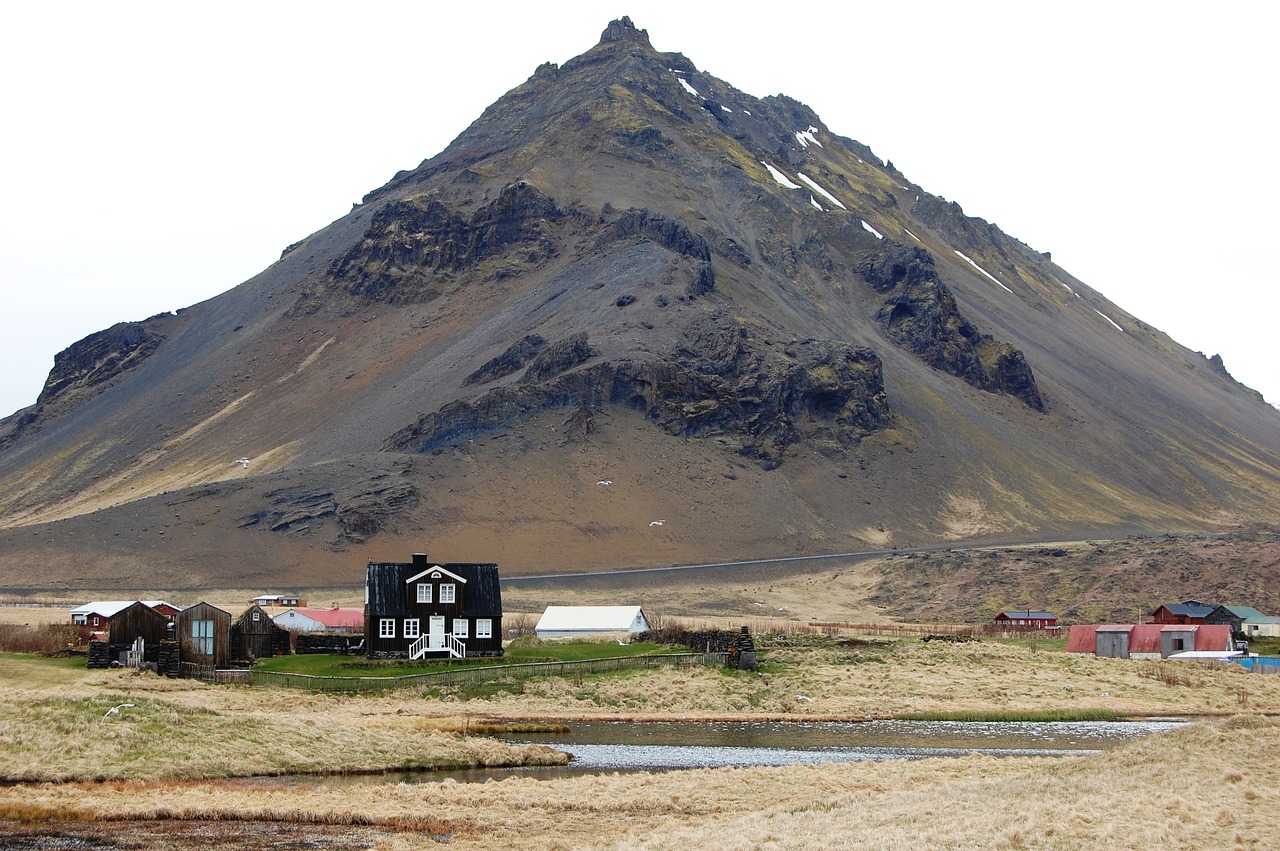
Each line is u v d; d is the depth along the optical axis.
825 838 59.78
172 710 90.12
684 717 114.31
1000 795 68.81
